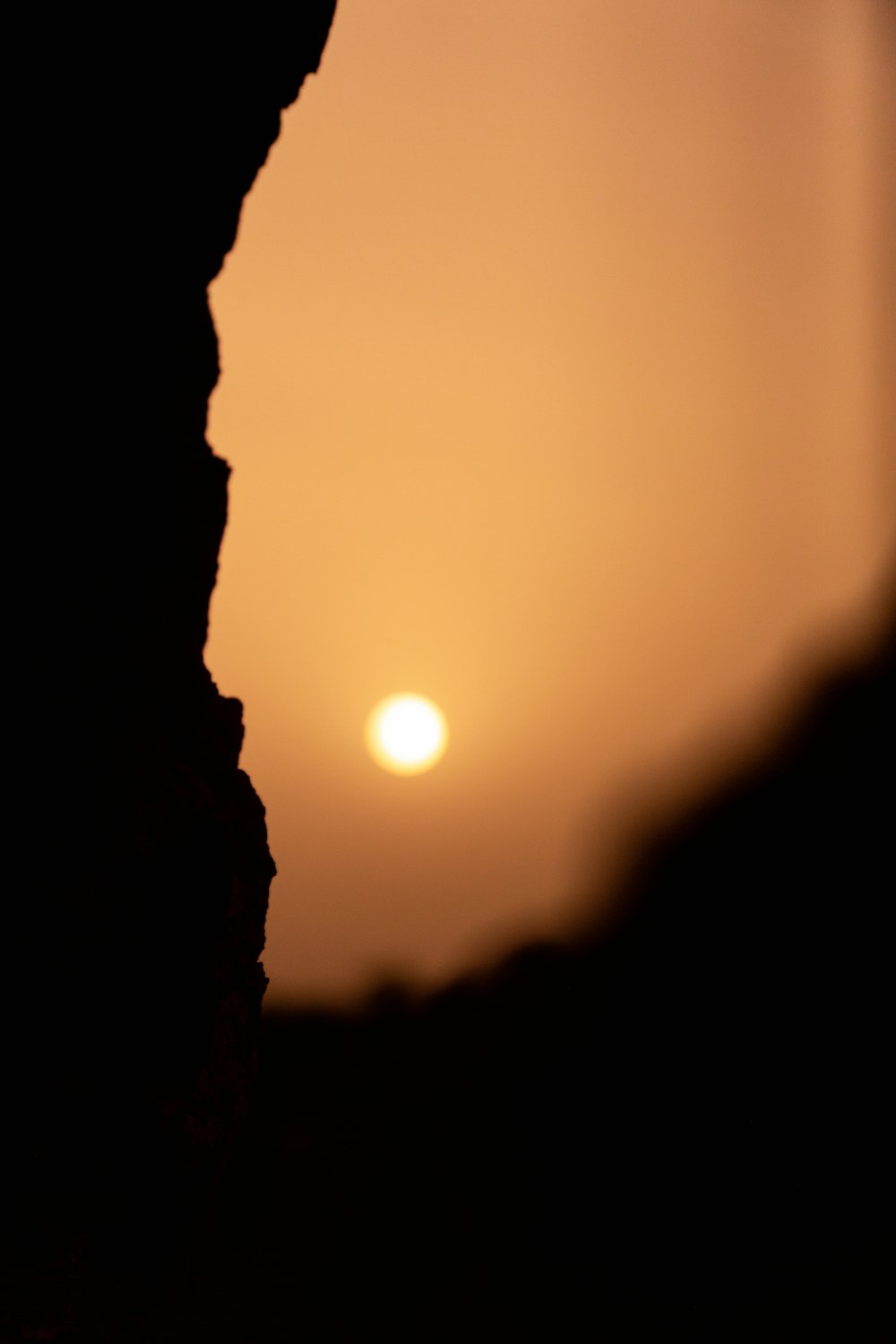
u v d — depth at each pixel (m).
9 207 5.32
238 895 6.71
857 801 13.93
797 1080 12.09
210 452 7.03
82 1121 5.53
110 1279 5.61
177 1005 6.15
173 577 6.73
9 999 5.17
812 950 13.37
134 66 5.94
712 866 15.75
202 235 6.79
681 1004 14.43
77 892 5.47
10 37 5.21
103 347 6.01
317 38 7.18
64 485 5.75
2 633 5.26
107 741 5.77
